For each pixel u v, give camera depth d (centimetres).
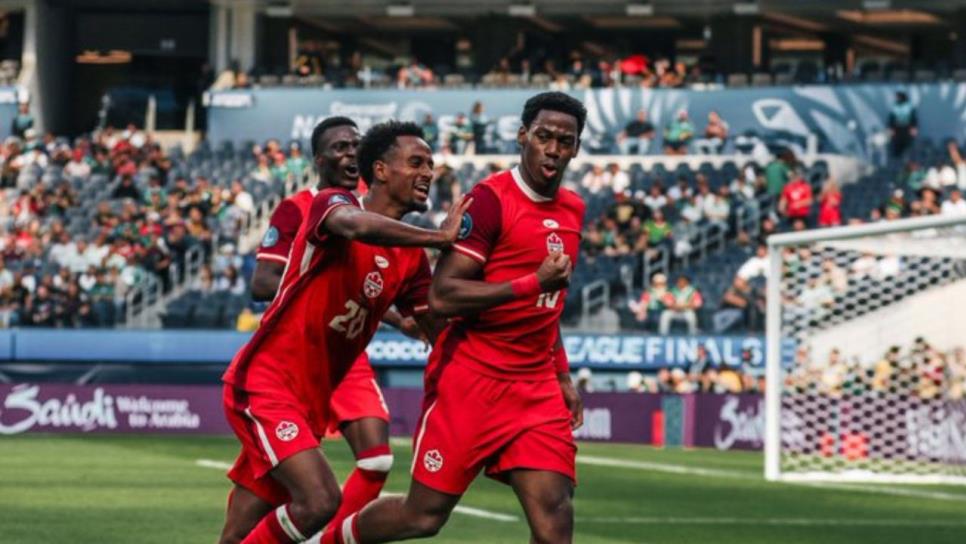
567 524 1115
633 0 5691
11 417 3922
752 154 5125
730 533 1897
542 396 1127
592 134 5359
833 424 3450
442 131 5394
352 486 1355
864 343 3875
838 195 4616
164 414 3941
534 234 1120
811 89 5222
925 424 3372
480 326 1124
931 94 5144
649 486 2573
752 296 4294
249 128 5500
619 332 4272
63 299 4522
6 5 5922
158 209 5000
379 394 1385
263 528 1130
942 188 4762
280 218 1391
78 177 5212
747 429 3688
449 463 1136
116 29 6134
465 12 5831
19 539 1703
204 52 6156
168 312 4531
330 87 5519
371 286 1150
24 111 5662
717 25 5703
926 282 3834
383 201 1154
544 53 5775
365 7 5838
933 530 1969
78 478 2522
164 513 1988
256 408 1134
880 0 5541
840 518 2102
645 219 4712
